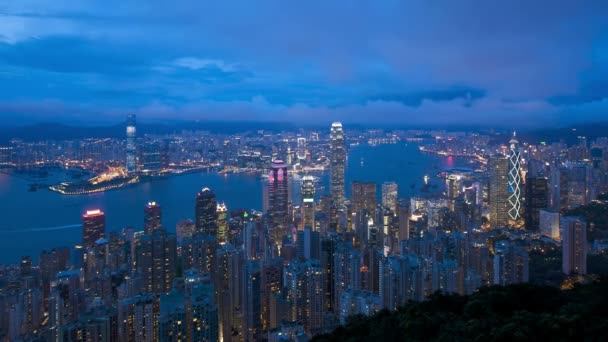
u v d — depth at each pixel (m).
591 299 27.92
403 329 30.61
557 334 24.56
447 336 26.70
